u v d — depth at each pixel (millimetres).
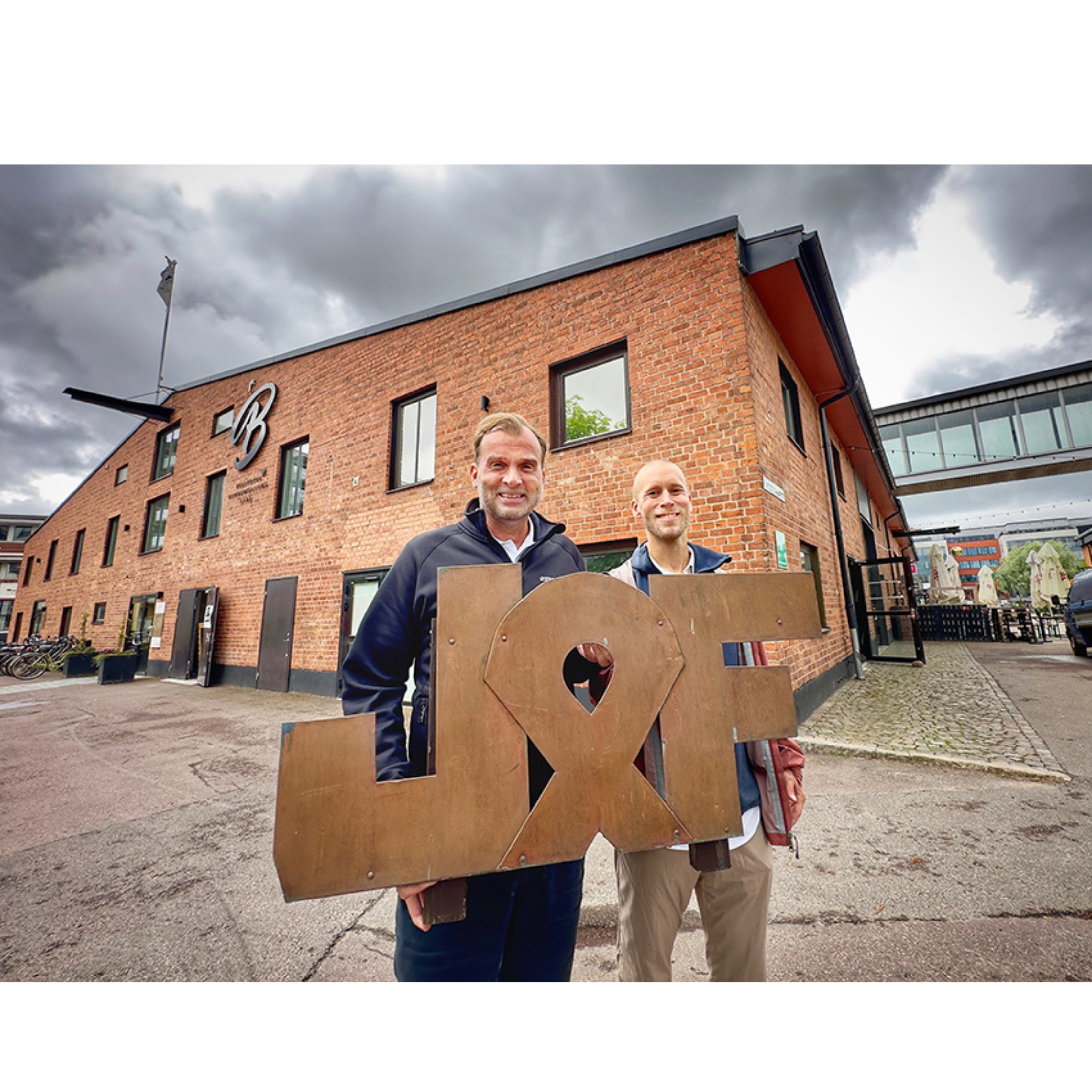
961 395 18109
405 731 1136
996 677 7398
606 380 5867
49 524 18641
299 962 1920
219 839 3035
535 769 1122
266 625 9266
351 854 858
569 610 1004
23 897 2414
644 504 1673
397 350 7980
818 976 1741
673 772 1028
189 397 12258
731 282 5020
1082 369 16516
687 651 1073
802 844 2658
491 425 1389
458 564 1261
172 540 11961
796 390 6793
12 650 13766
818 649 5910
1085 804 3000
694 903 2316
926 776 3566
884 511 15641
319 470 8891
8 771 4379
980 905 2096
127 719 6703
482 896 1088
